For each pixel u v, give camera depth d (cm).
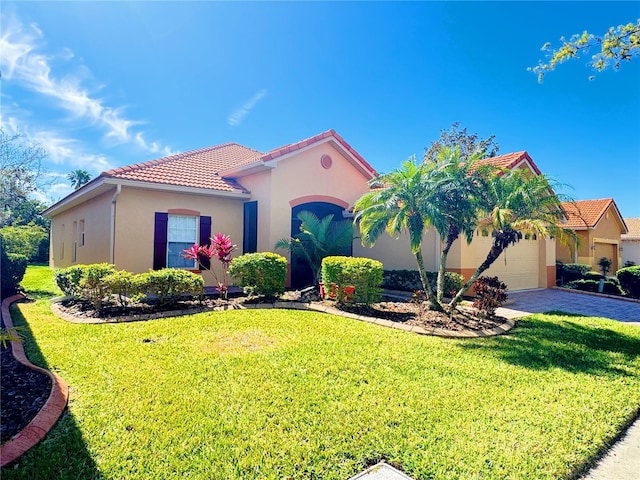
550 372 676
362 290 1162
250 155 2108
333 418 475
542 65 1198
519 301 1567
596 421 496
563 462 404
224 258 1273
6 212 2192
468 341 872
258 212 1582
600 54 1104
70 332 818
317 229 1505
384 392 557
